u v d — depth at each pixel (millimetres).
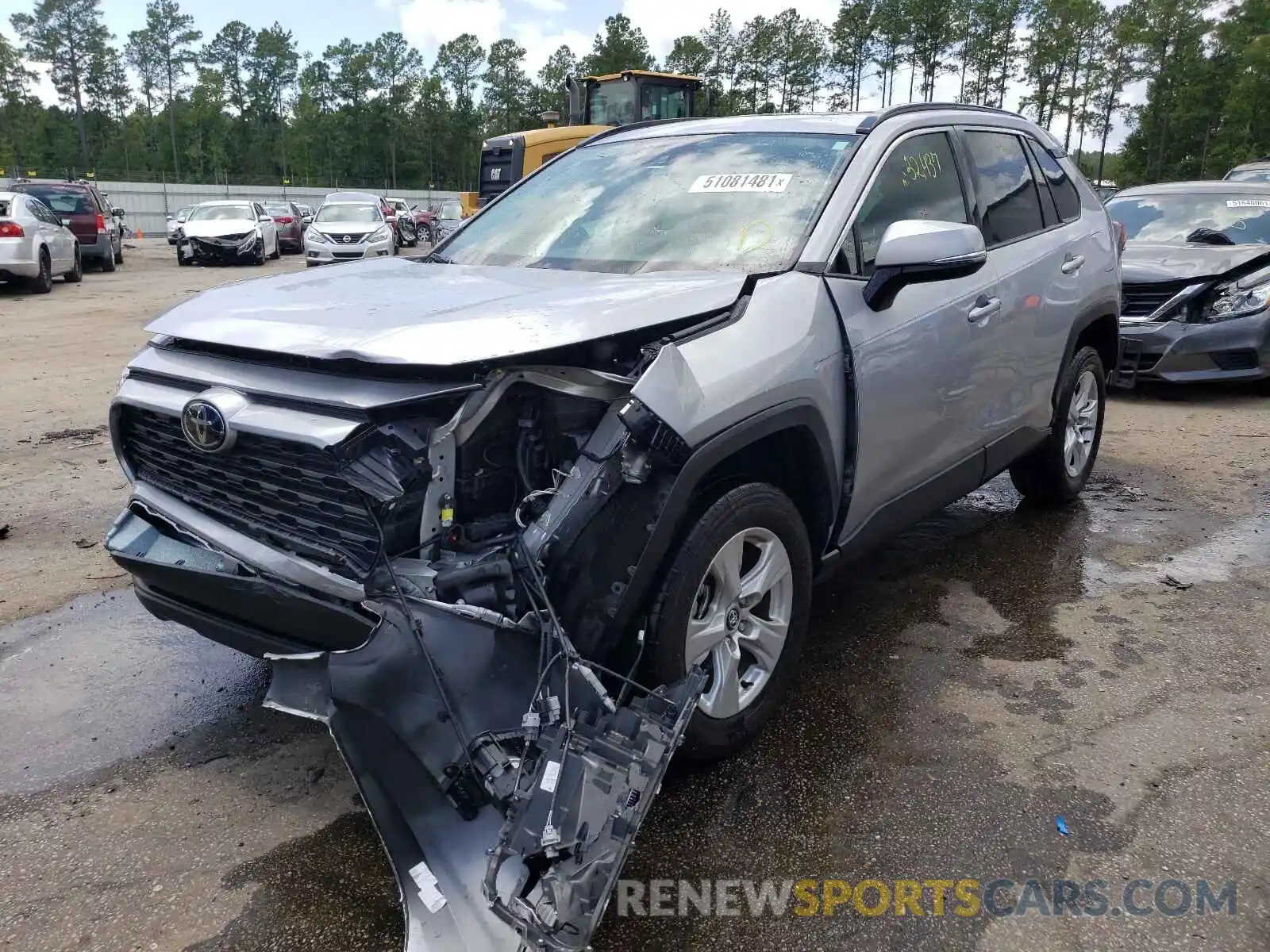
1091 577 4379
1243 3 55781
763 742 3053
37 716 3244
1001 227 4094
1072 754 2975
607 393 2416
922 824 2658
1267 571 4410
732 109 68375
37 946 2244
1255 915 2312
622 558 2412
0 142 91750
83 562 4562
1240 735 3070
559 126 16375
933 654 3648
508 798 2090
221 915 2346
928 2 61844
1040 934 2271
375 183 94625
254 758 3012
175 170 100000
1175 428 7051
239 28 105000
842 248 3154
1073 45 59312
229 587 2551
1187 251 7984
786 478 3098
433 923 2033
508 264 3480
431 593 2277
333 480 2344
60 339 10797
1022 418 4324
